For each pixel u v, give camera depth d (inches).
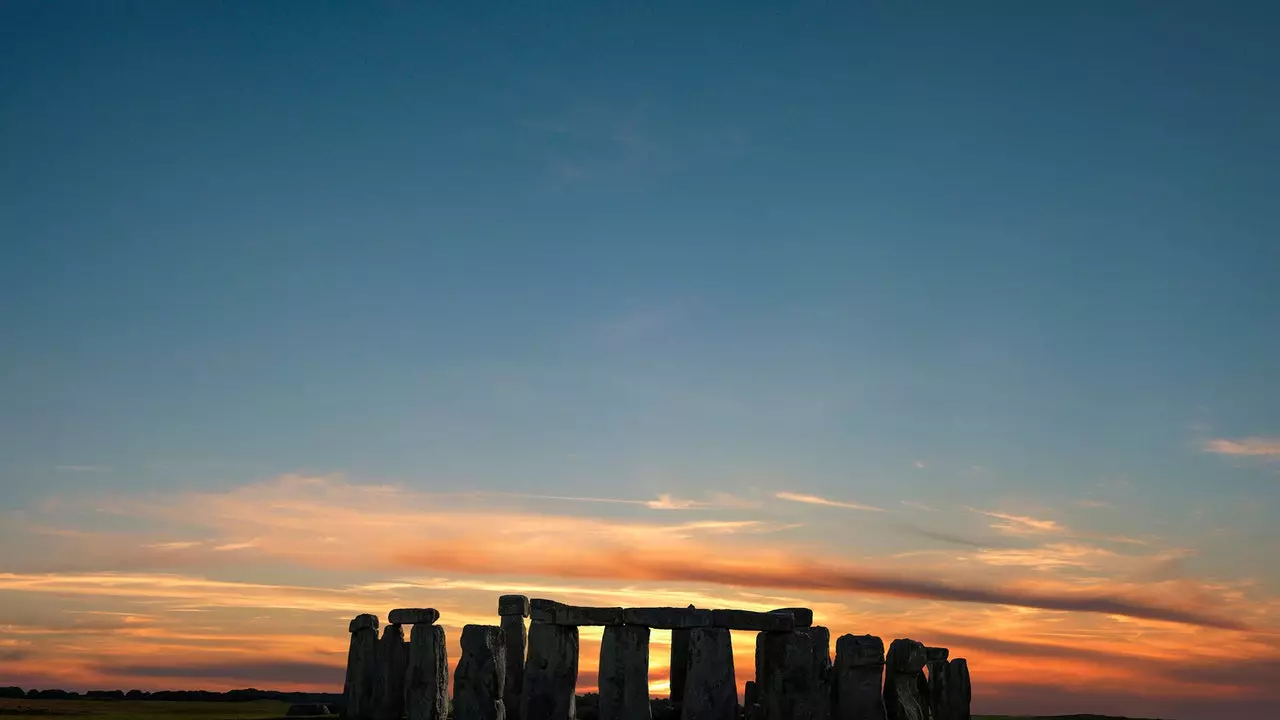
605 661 1416.1
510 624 1489.9
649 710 1402.6
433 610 1471.5
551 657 1425.9
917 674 1462.8
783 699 1412.4
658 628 1417.3
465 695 1429.6
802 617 1461.6
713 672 1400.1
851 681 1416.1
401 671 1517.0
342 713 1565.0
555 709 1408.7
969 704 1545.3
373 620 1560.0
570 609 1427.2
